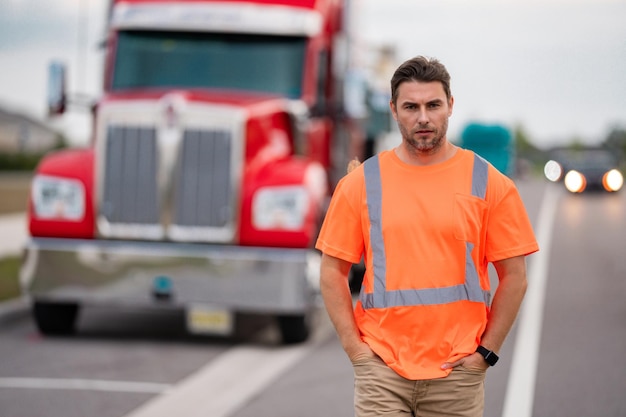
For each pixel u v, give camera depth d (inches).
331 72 665.0
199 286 549.3
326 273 239.9
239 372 498.0
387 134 867.4
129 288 555.5
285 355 542.6
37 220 569.6
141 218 569.9
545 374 483.5
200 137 566.3
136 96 594.6
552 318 653.9
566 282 835.4
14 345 565.0
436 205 231.5
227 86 640.4
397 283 232.4
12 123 2952.8
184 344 573.6
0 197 1843.0
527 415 406.3
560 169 2129.7
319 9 654.5
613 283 826.2
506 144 821.2
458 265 231.6
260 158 574.9
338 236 238.5
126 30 653.3
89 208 569.0
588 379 471.8
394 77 230.8
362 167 238.4
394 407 233.5
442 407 233.9
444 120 229.6
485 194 232.8
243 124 565.0
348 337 236.5
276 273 544.1
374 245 233.6
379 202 233.9
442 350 232.1
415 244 231.5
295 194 554.6
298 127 628.4
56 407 421.7
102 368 503.8
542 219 1540.4
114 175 571.2
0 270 840.9
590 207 1809.8
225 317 553.0
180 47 647.8
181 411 416.5
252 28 641.6
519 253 233.5
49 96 634.2
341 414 409.7
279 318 563.2
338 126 700.7
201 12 646.5
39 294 563.5
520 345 558.9
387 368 232.8
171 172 567.2
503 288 234.7
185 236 566.3
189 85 642.2
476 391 233.9
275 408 421.4
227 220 561.9
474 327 232.8
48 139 2928.2
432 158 233.9
